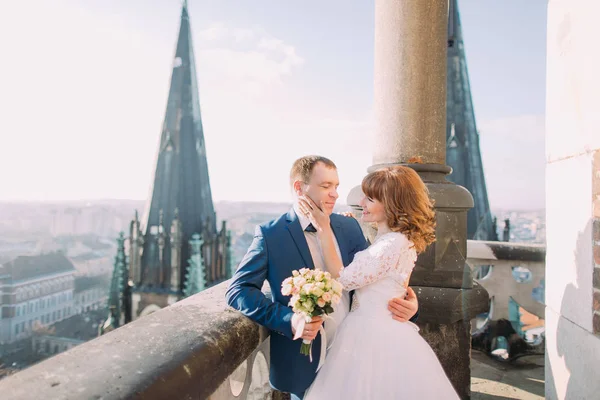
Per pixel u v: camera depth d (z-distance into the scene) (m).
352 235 1.86
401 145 2.58
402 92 2.57
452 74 38.78
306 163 1.63
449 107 38.72
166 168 53.28
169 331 1.24
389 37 2.62
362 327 1.54
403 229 1.61
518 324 4.37
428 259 2.41
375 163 2.72
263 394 2.06
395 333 1.52
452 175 38.12
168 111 55.09
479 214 37.47
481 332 4.43
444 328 2.39
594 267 1.89
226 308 1.56
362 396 1.43
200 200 53.78
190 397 1.01
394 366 1.46
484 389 3.25
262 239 1.65
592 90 1.91
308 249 1.65
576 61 2.06
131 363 0.97
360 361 1.48
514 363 3.91
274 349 1.70
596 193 1.88
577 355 2.04
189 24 57.41
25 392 0.80
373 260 1.54
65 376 0.88
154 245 49.78
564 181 2.19
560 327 2.23
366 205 1.71
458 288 2.38
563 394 2.20
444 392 1.46
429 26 2.54
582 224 2.00
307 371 1.64
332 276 1.60
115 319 47.91
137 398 0.84
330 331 1.71
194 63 57.00
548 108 2.40
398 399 1.42
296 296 1.33
